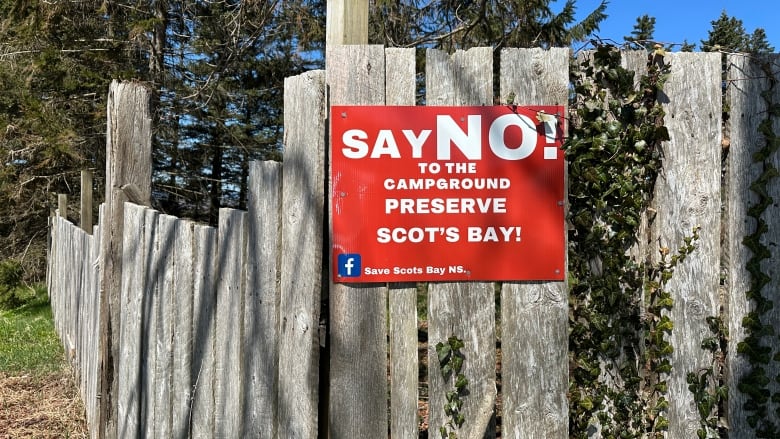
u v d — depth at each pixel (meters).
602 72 2.50
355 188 2.41
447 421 2.46
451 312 2.46
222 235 2.68
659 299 2.52
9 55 13.34
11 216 14.31
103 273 3.59
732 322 2.57
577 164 2.48
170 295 2.93
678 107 2.53
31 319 9.37
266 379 2.46
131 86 3.44
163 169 15.92
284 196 2.45
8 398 5.14
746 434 2.56
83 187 8.44
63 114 12.53
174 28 14.58
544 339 2.49
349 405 2.44
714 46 2.64
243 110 18.98
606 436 2.52
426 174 2.43
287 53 15.54
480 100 2.46
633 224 2.50
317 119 2.37
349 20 2.49
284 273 2.45
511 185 2.46
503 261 2.46
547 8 6.40
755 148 2.56
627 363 2.52
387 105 2.42
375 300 2.44
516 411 2.49
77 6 11.66
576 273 2.52
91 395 4.23
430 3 6.98
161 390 2.96
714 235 2.54
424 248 2.44
